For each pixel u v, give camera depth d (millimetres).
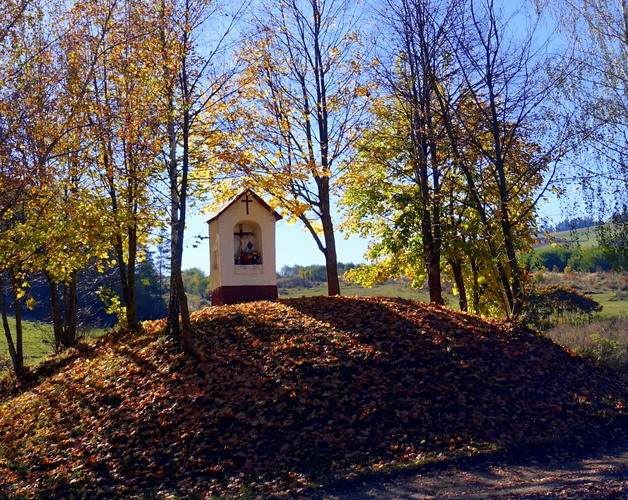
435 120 22188
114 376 15523
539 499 9406
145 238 22078
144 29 16500
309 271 60438
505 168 21375
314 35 23250
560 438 12688
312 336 15758
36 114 16297
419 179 23391
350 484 10734
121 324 21547
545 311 25672
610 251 21016
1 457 13102
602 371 16781
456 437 12438
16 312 20844
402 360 14734
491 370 15031
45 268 18688
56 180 17766
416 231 24625
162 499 10750
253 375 14211
